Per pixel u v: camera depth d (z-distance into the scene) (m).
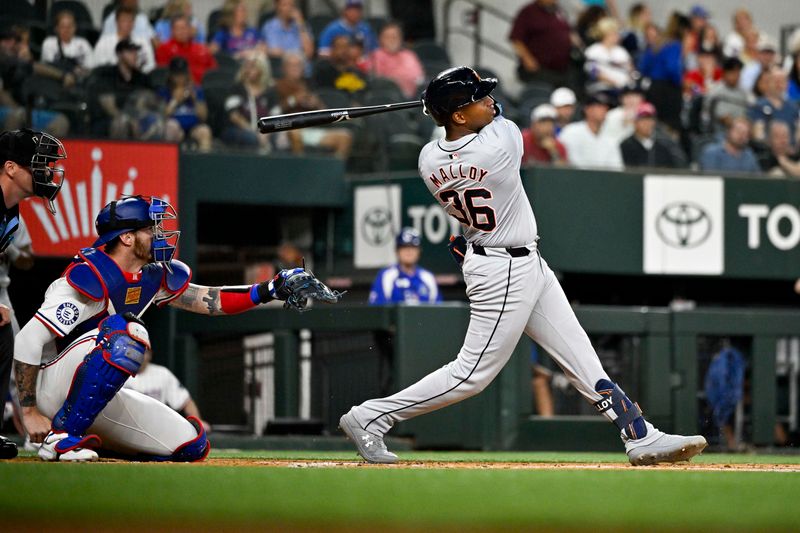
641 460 19.83
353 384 35.22
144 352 18.67
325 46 46.62
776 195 41.91
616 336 36.47
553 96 44.75
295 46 45.59
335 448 34.12
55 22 38.56
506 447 34.97
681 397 36.59
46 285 38.00
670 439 19.88
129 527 11.66
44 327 18.58
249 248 44.22
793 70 51.06
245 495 13.62
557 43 48.09
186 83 40.34
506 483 14.89
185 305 20.19
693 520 12.17
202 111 41.03
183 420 20.00
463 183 19.27
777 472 17.45
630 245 40.47
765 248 41.84
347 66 44.56
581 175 39.94
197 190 40.03
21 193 19.25
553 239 39.53
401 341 34.25
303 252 43.75
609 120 43.41
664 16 55.97
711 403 36.84
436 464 20.62
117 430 19.50
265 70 42.28
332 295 20.09
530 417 35.31
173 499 13.29
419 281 36.56
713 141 45.34
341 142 43.00
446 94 19.11
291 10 45.62
